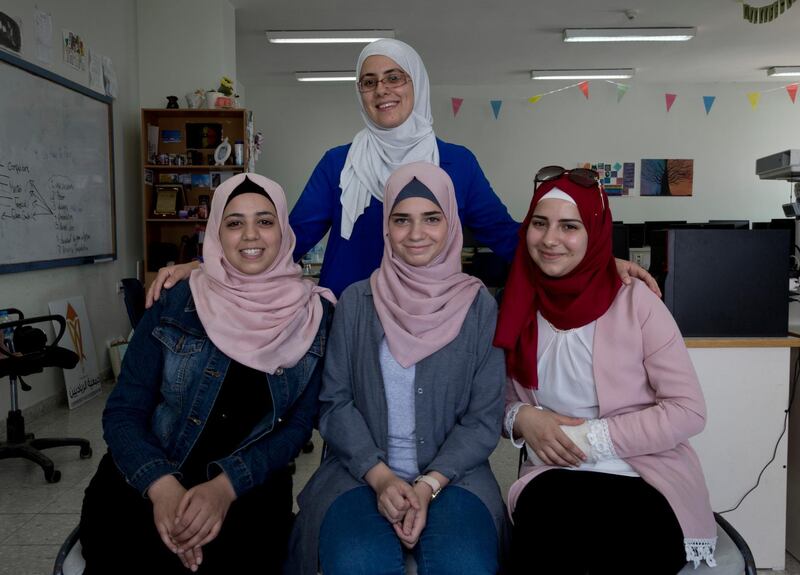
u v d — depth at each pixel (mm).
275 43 6719
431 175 1504
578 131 8656
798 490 2084
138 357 1430
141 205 5293
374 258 1863
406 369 1417
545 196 1430
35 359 2844
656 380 1360
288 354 1421
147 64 5254
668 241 1940
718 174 8680
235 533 1284
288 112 8648
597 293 1421
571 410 1422
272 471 1352
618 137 8656
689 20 6129
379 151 1849
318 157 8664
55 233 3883
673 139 8656
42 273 3793
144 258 5109
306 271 6367
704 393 1942
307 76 7918
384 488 1253
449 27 6309
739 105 8602
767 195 8680
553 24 6242
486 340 1467
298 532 1367
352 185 1856
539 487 1356
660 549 1219
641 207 8719
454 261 1523
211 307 1426
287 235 1560
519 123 8688
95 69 4453
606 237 1433
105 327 4645
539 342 1464
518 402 1476
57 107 3902
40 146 3707
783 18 6074
